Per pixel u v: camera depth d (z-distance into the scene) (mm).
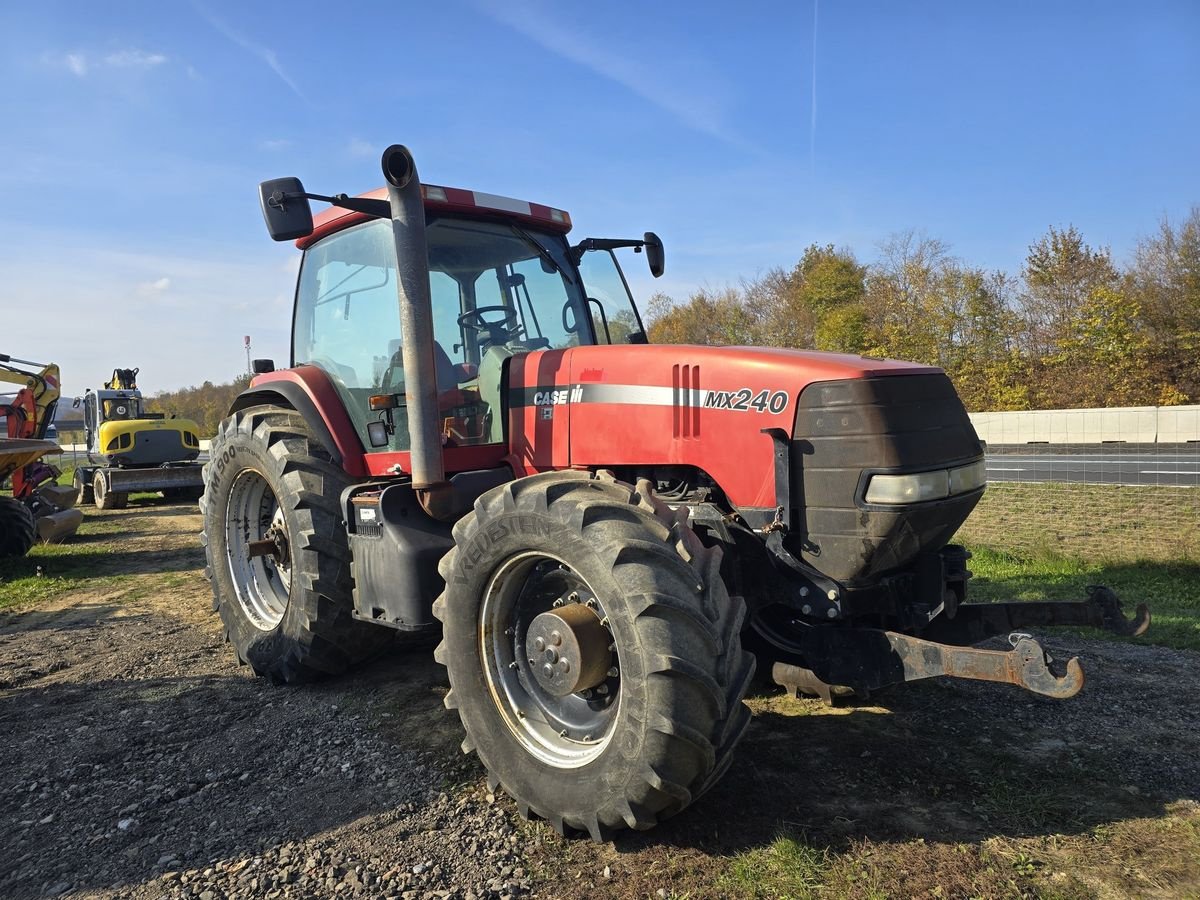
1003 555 6785
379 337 3859
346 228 4102
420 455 3268
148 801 2986
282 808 2900
